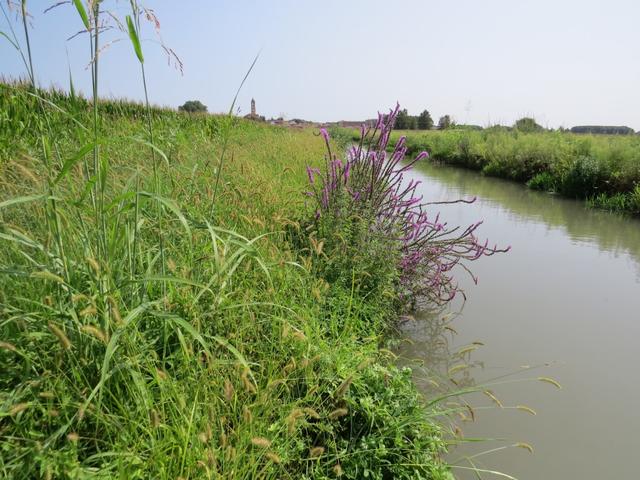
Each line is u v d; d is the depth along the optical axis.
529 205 9.48
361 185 3.69
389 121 3.65
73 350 1.62
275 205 3.72
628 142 12.22
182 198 3.12
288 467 1.75
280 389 1.93
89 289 1.70
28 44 1.65
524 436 2.43
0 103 5.45
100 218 1.81
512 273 5.02
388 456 1.90
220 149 6.11
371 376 2.21
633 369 3.09
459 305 4.10
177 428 1.46
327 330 2.52
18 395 1.43
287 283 2.58
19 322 1.54
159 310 1.85
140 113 9.05
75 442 1.33
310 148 11.15
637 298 4.31
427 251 3.76
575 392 2.83
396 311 3.62
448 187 12.51
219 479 1.36
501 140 17.97
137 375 1.54
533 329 3.65
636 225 7.59
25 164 2.74
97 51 1.64
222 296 2.06
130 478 1.32
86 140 1.94
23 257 2.02
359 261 3.15
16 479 1.29
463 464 2.22
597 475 2.17
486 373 3.03
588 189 10.58
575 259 5.56
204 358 1.89
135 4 1.68
